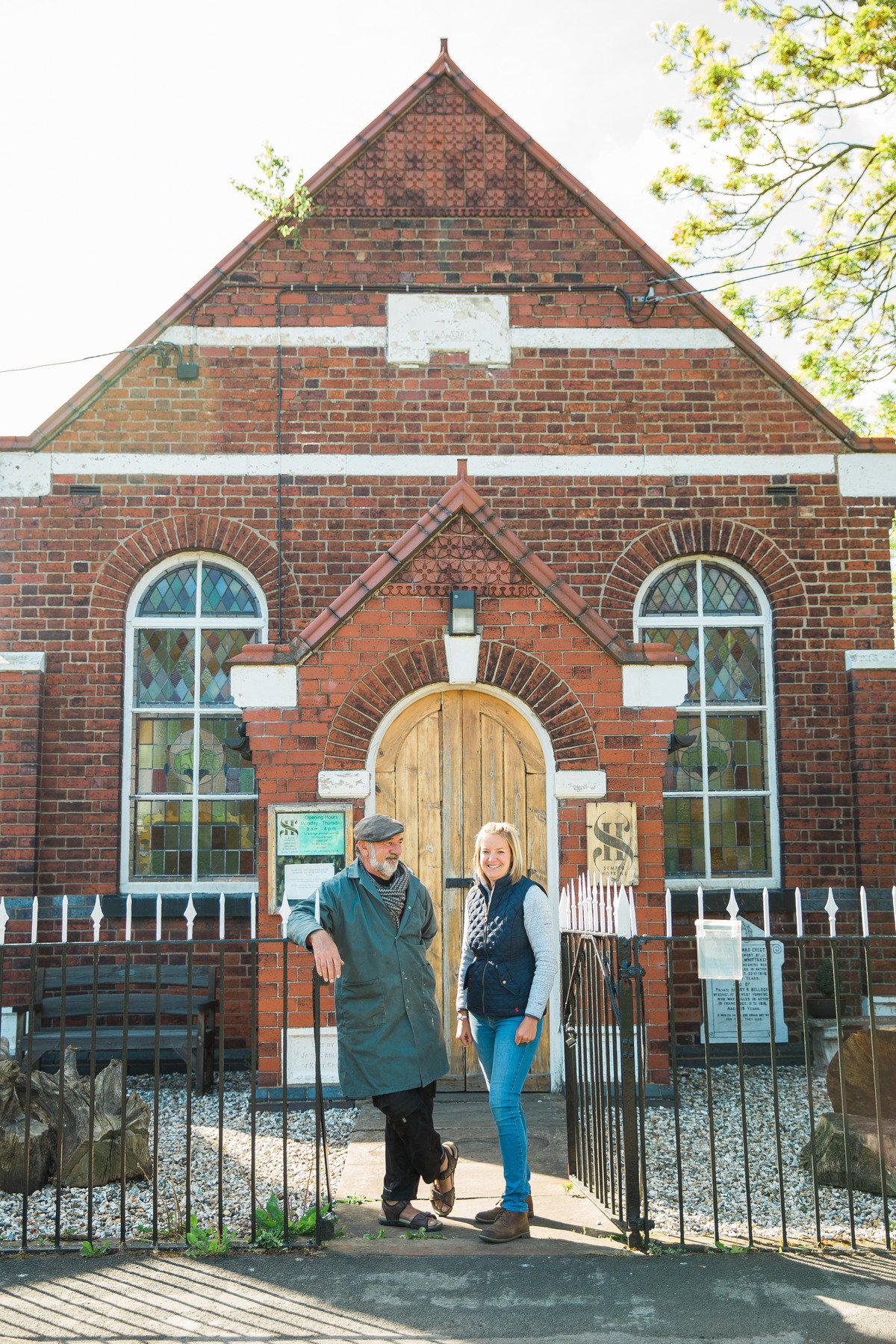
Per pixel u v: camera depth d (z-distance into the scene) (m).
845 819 10.34
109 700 10.16
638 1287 4.76
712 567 10.80
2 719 9.89
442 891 8.58
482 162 10.80
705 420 10.66
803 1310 4.53
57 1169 5.68
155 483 10.39
